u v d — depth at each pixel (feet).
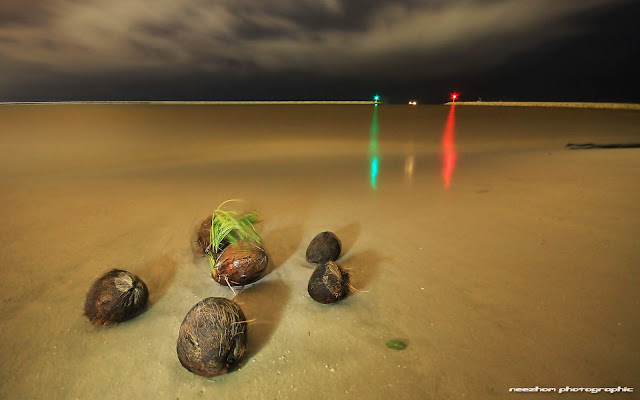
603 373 2.30
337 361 2.51
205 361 2.30
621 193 5.62
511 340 2.61
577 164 8.34
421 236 4.40
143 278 3.53
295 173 8.46
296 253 4.10
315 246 3.84
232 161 10.34
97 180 7.76
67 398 2.26
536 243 4.02
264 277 3.59
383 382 2.34
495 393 2.22
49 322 2.89
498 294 3.13
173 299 3.21
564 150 11.05
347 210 5.47
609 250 3.75
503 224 4.63
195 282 3.48
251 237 3.76
